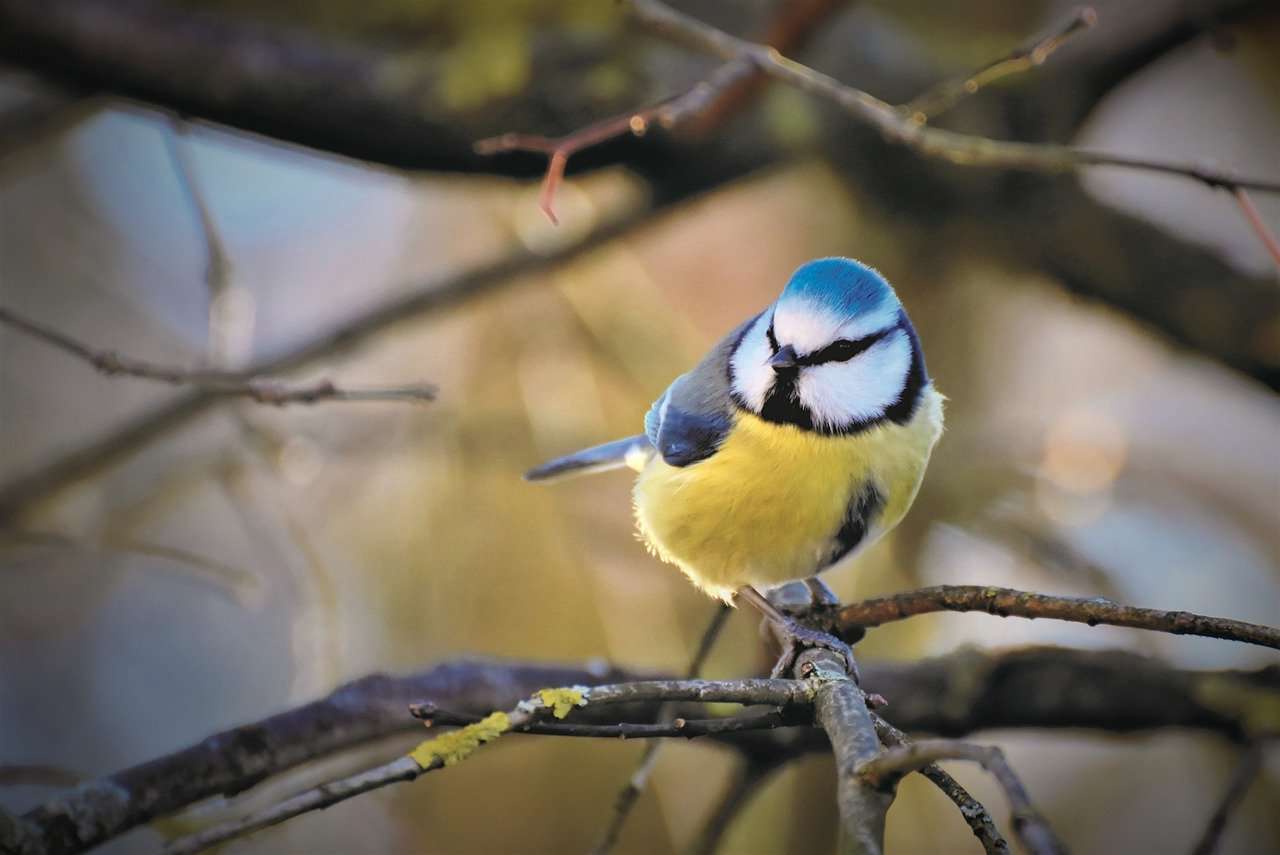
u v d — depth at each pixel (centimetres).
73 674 1130
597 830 884
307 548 827
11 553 910
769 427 682
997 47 989
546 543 937
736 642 895
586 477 971
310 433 978
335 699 567
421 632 935
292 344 912
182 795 519
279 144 859
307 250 1213
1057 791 1034
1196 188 1140
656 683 424
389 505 973
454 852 900
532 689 611
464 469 957
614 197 1054
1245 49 1119
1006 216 921
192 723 1123
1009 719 711
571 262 918
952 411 995
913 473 699
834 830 832
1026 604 473
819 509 682
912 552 957
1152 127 1155
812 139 896
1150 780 1017
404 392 617
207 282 825
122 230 1198
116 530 927
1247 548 1043
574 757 898
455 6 905
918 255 991
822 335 679
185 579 1026
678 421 724
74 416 1138
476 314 1001
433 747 396
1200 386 1100
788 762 695
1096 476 1022
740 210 1059
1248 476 1066
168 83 809
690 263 1063
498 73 833
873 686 707
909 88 905
